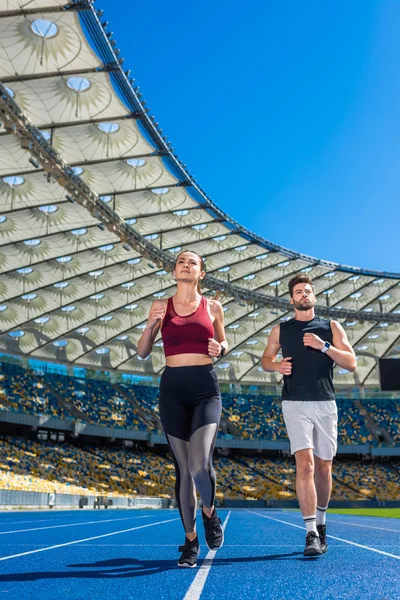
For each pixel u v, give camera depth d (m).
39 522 15.13
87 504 39.84
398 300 48.47
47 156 25.50
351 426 61.34
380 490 56.97
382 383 37.56
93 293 43.59
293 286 5.83
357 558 4.96
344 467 60.66
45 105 24.64
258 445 59.03
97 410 54.62
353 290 46.84
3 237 34.41
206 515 4.84
